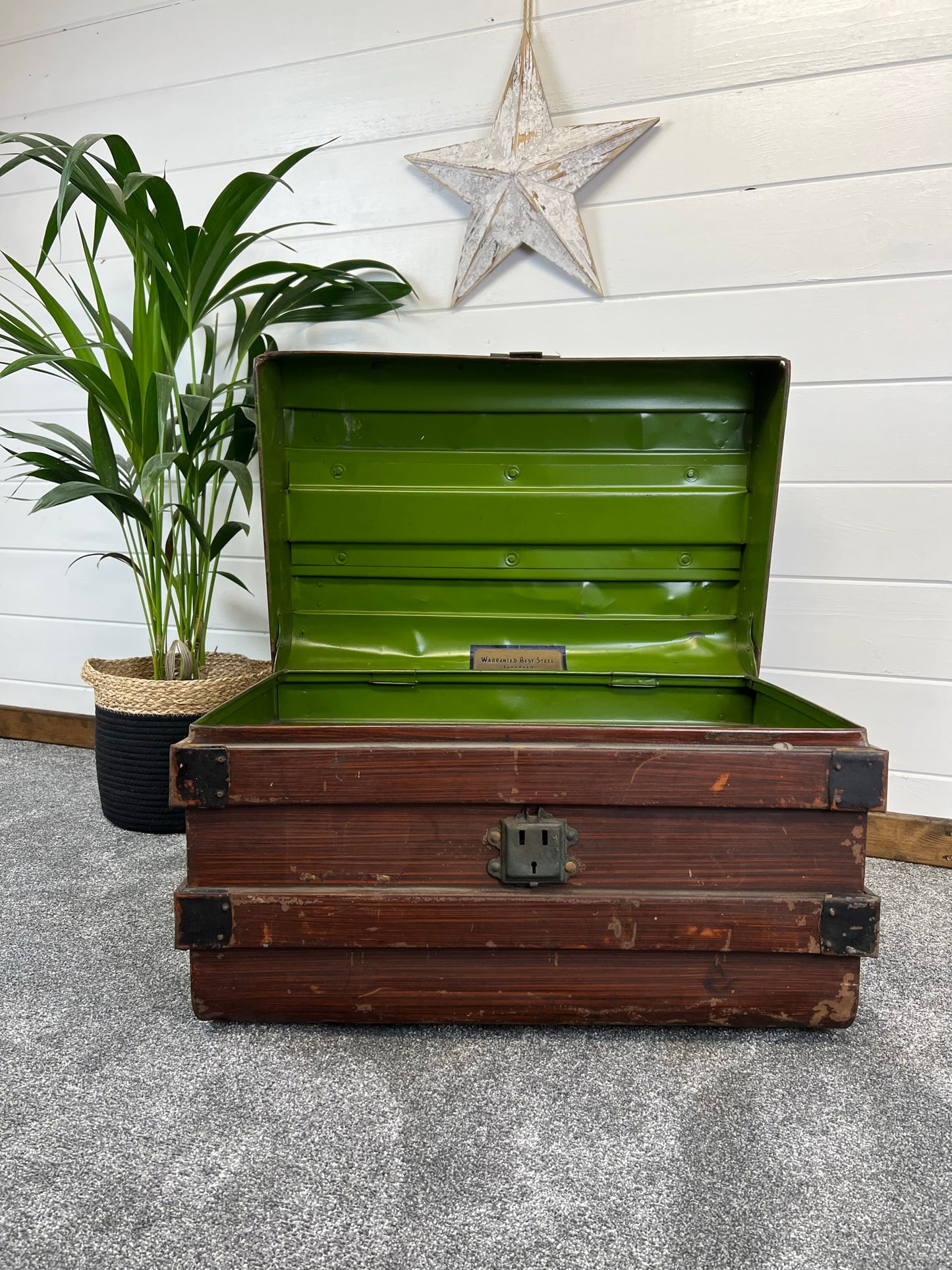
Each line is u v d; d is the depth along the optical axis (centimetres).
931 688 182
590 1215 85
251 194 164
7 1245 80
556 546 160
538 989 114
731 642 160
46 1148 93
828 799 110
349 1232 82
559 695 163
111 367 187
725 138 179
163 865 173
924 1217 85
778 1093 105
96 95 229
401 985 114
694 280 185
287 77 210
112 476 185
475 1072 108
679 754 110
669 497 155
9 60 238
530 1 186
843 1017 114
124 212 161
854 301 176
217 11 214
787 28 173
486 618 164
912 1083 108
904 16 166
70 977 130
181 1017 120
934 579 179
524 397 153
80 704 262
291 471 156
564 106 189
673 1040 117
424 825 113
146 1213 84
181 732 184
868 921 111
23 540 260
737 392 150
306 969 114
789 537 187
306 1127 97
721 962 114
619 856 113
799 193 176
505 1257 80
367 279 209
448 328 204
